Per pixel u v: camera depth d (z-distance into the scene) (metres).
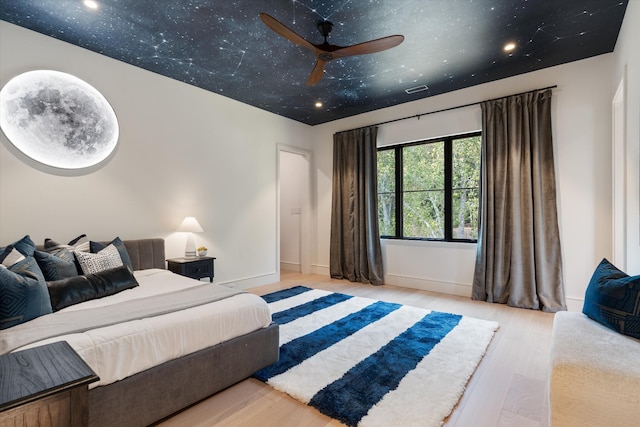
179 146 3.89
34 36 2.80
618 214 3.05
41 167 2.85
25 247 2.25
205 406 1.84
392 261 4.91
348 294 4.36
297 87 4.08
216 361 1.90
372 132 4.96
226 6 2.45
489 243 3.87
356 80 3.86
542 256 3.52
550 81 3.56
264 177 4.98
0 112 2.65
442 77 3.79
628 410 1.24
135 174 3.48
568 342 1.58
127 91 3.41
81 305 2.05
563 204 3.51
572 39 2.98
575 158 3.44
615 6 2.49
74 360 1.10
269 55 3.24
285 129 5.36
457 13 2.55
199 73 3.67
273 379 2.10
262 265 4.95
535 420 1.69
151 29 2.77
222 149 4.38
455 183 4.39
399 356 2.42
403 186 4.88
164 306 1.98
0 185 2.65
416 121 4.59
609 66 3.25
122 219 3.38
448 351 2.50
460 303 3.87
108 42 2.99
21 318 1.67
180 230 3.70
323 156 5.73
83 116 3.09
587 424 1.29
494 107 3.84
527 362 2.36
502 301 3.81
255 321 2.16
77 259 2.55
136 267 3.32
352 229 5.19
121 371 1.52
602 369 1.33
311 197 5.88
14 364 1.06
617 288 1.73
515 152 3.67
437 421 1.66
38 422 0.88
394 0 2.38
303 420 1.71
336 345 2.63
